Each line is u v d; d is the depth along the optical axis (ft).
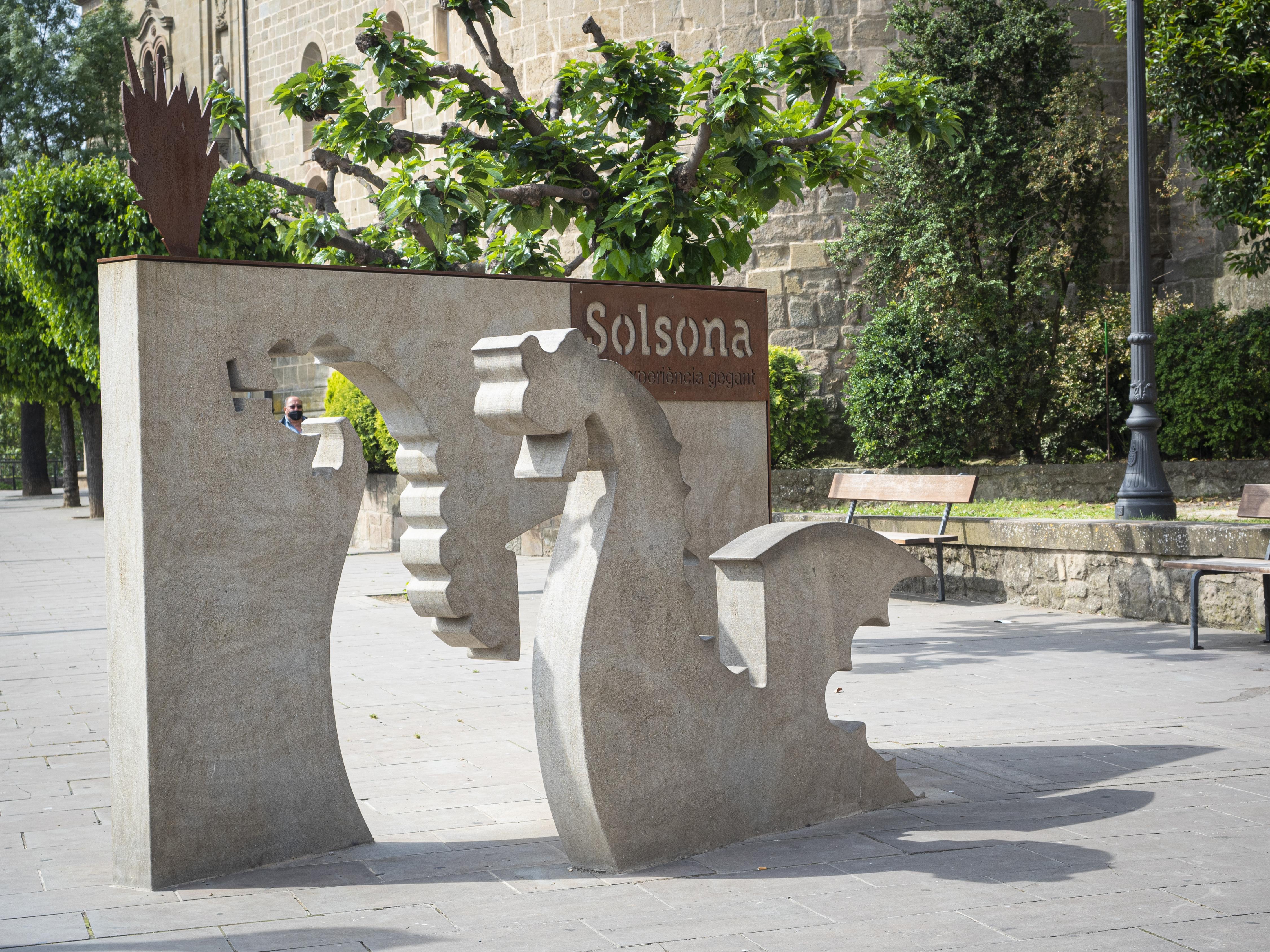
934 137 32.37
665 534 14.55
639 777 14.16
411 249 38.37
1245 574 30.81
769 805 15.44
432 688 26.84
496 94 34.60
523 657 31.12
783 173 31.71
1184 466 52.80
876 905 12.67
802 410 64.03
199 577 14.32
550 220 34.45
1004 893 12.96
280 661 15.01
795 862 14.24
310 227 37.22
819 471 60.64
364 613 40.42
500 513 16.89
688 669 14.67
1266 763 18.53
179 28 126.93
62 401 97.35
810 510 59.26
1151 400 37.50
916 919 12.22
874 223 61.98
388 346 16.14
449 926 12.38
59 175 71.46
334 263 38.58
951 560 40.34
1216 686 24.71
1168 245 67.10
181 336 14.19
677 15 65.82
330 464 15.75
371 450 69.82
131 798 14.07
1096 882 13.23
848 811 16.28
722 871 13.98
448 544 16.25
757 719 15.34
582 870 14.19
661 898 13.05
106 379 14.19
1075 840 14.82
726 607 15.93
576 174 34.47
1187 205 65.31
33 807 17.71
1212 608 31.71
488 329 17.53
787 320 66.03
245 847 14.61
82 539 80.23
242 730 14.65
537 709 14.17
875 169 61.82
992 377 58.03
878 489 41.98
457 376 16.80
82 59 122.11
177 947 11.93
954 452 58.75
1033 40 58.70
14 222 70.85
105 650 34.09
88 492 125.39
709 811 14.82
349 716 24.00
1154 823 15.48
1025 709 23.18
